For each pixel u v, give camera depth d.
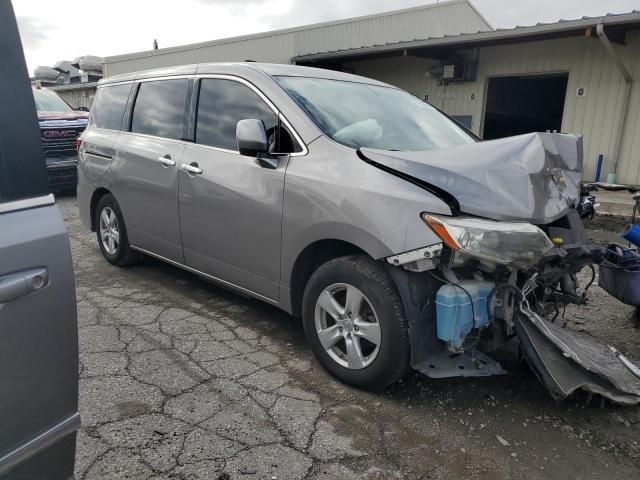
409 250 2.54
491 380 3.14
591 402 2.91
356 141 3.15
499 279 2.71
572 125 10.99
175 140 4.07
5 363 1.43
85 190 5.21
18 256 1.46
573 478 2.35
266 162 3.24
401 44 11.96
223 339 3.58
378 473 2.32
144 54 17.62
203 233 3.78
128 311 4.04
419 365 2.76
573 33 9.95
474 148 2.99
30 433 1.51
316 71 3.88
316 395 2.91
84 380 2.98
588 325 4.01
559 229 2.90
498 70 11.88
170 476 2.23
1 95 1.47
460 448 2.52
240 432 2.56
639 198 3.98
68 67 25.66
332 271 2.93
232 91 3.69
